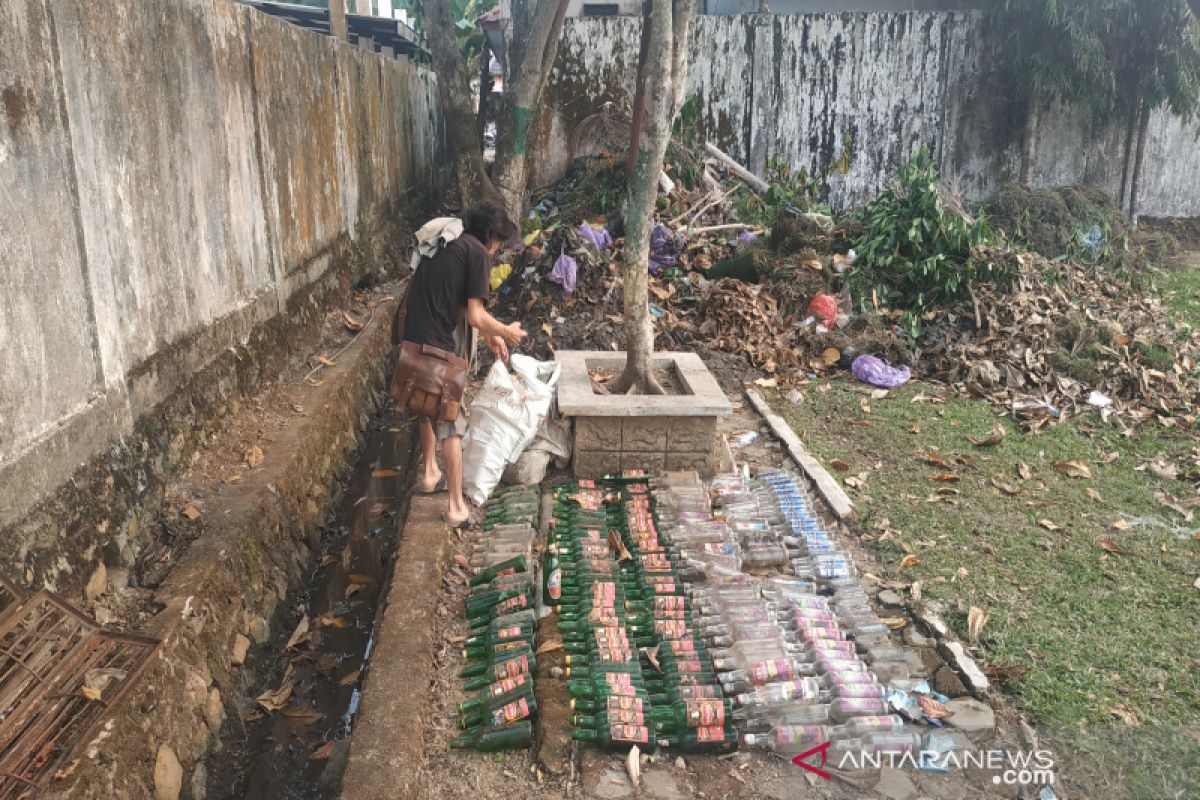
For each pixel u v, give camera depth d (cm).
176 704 336
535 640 371
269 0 1163
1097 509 492
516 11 1070
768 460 563
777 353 733
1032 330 723
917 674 353
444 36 1038
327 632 458
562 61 1167
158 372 443
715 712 316
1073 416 630
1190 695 337
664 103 500
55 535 331
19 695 286
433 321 446
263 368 613
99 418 373
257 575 444
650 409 503
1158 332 770
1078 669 352
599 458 517
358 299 917
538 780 302
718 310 763
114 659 314
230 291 556
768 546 438
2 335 306
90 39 380
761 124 1189
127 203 412
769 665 339
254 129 609
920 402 661
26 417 319
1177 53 1037
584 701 330
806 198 1041
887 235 805
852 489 516
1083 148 1166
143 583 385
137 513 401
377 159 1067
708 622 374
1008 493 511
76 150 363
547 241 829
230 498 466
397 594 396
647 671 348
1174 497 507
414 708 325
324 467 589
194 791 333
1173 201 1195
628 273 528
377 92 1077
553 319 773
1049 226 991
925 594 407
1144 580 419
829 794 295
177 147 475
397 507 578
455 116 1052
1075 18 1042
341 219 874
